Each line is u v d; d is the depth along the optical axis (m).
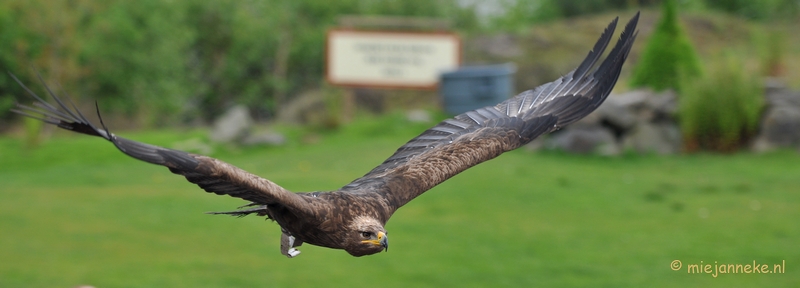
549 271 10.69
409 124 22.48
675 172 17.38
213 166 4.40
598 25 31.81
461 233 12.39
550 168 17.50
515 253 11.51
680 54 21.14
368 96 27.56
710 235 12.40
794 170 17.20
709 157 19.00
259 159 19.00
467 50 29.47
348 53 23.84
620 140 19.48
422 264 10.95
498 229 12.71
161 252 11.38
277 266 10.81
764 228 12.79
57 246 11.61
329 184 15.84
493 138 6.25
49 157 18.95
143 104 27.14
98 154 19.30
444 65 23.84
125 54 25.78
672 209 14.14
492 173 16.80
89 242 11.84
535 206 14.28
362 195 5.33
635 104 19.95
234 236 12.23
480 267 10.81
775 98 19.73
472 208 14.00
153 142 20.20
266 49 33.78
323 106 27.61
